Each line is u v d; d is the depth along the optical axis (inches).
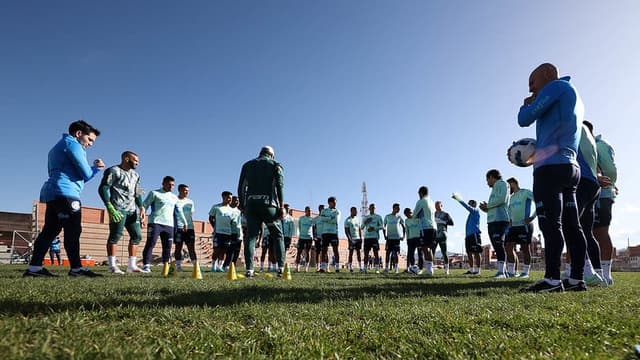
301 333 72.0
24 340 57.2
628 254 1525.6
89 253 863.7
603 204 229.6
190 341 62.8
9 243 936.9
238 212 468.1
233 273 250.8
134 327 71.7
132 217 315.3
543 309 100.7
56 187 220.4
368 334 72.0
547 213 152.9
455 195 492.7
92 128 238.7
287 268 271.4
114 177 291.7
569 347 61.6
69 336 61.0
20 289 126.9
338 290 153.6
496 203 369.4
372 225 558.6
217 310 93.5
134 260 320.5
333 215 538.6
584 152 195.6
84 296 112.3
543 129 158.7
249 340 65.9
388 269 538.6
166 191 351.3
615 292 144.7
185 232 435.5
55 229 223.9
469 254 485.4
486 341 66.4
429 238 440.8
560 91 153.4
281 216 281.0
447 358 58.1
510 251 411.5
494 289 165.3
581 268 156.2
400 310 97.5
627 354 57.9
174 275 266.1
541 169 155.1
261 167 277.4
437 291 154.1
